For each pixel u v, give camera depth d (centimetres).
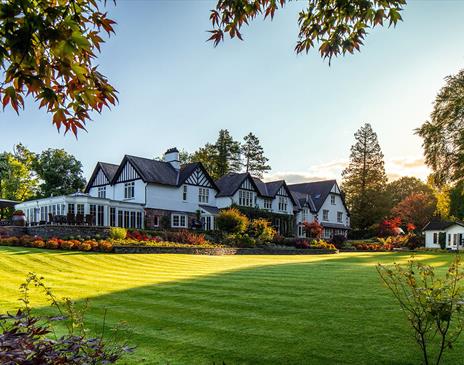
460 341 639
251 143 6731
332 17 507
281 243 3744
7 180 4878
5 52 276
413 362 571
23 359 286
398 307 858
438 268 1688
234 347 643
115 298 1020
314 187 5722
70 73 316
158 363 579
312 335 693
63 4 317
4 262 1583
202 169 4097
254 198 4488
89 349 346
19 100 308
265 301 956
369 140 6141
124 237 2636
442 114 2964
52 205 3269
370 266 1752
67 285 1203
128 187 3747
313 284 1179
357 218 5956
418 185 7350
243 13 491
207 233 3553
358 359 585
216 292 1080
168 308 907
